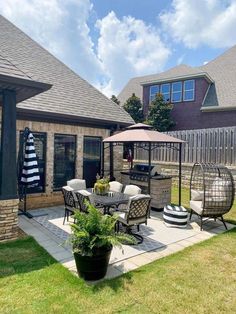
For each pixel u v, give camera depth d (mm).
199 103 21406
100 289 4266
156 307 3867
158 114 21922
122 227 7621
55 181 10258
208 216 7719
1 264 5023
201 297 4148
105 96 13789
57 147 10320
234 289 4398
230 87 21047
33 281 4430
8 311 3680
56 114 9750
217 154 13477
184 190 13969
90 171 11500
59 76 12352
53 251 5707
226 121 20000
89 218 4758
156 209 9586
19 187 8891
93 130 11398
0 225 6156
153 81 23719
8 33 12375
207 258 5570
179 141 9297
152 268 5059
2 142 6176
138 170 10922
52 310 3715
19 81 5891
